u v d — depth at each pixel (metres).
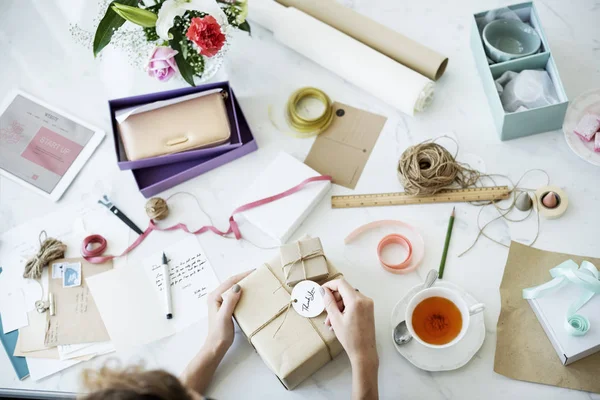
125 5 1.45
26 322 1.54
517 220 1.52
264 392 1.39
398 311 1.42
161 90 1.81
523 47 1.68
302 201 1.57
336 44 1.69
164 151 1.61
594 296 1.35
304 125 1.67
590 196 1.52
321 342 1.30
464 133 1.65
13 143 1.78
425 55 1.65
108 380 0.81
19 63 1.89
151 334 1.49
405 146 1.65
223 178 1.67
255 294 1.37
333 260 1.53
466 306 1.33
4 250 1.64
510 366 1.35
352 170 1.63
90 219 1.66
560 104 1.49
